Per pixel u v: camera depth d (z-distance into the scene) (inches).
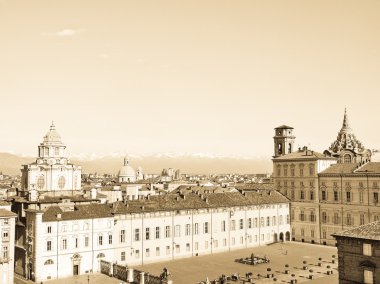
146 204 5137.8
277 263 4982.8
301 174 6476.4
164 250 5147.6
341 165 6215.6
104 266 4574.3
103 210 4776.1
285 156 6825.8
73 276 4441.4
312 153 6540.4
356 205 5826.8
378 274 3198.8
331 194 6117.1
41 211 4315.9
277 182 6811.0
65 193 6673.2
